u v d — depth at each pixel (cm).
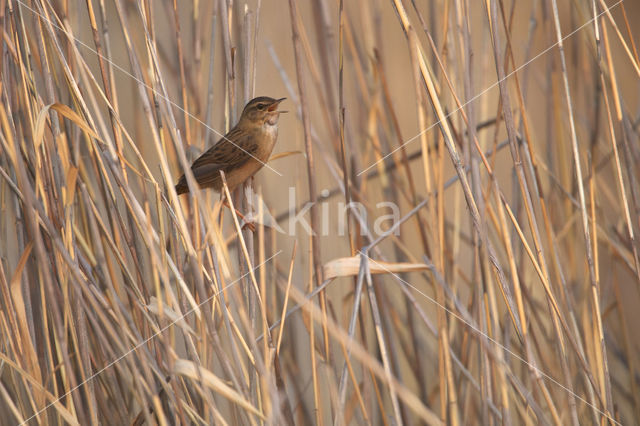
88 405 529
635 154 626
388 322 647
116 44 677
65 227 493
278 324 610
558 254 657
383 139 712
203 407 553
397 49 968
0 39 465
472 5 998
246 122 607
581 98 764
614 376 710
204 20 695
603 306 706
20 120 532
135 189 621
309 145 527
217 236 457
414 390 727
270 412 445
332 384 524
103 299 496
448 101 637
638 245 578
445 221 709
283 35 860
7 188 544
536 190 617
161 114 528
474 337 638
